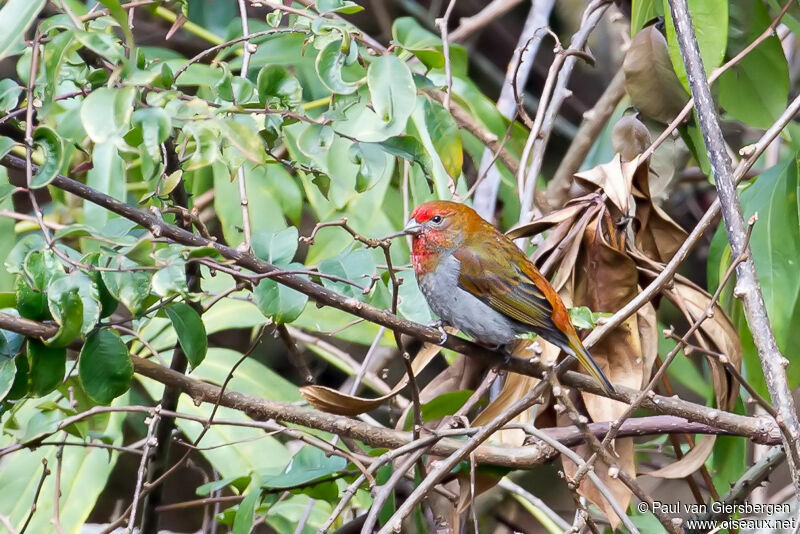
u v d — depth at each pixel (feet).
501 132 38.60
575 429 29.73
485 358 28.35
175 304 25.54
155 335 35.55
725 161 24.67
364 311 25.64
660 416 29.94
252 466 34.78
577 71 55.93
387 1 52.01
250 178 38.06
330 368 49.62
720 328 31.17
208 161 21.26
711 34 30.42
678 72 30.78
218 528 39.24
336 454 27.14
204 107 22.06
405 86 26.30
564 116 56.65
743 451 33.45
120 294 22.63
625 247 31.55
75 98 27.68
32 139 22.24
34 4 23.57
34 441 25.89
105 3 21.74
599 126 43.55
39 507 32.86
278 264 27.12
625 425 29.84
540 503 35.22
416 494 24.13
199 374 36.37
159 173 26.63
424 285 32.55
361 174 26.68
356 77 35.09
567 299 31.37
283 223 37.83
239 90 26.81
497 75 55.42
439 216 32.24
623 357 30.96
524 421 31.14
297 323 36.88
